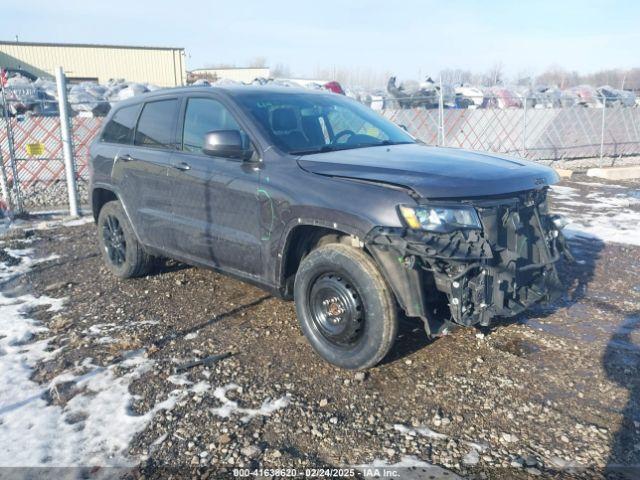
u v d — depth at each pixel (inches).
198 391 132.7
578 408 124.6
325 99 184.5
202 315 179.2
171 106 188.4
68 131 335.9
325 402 127.0
